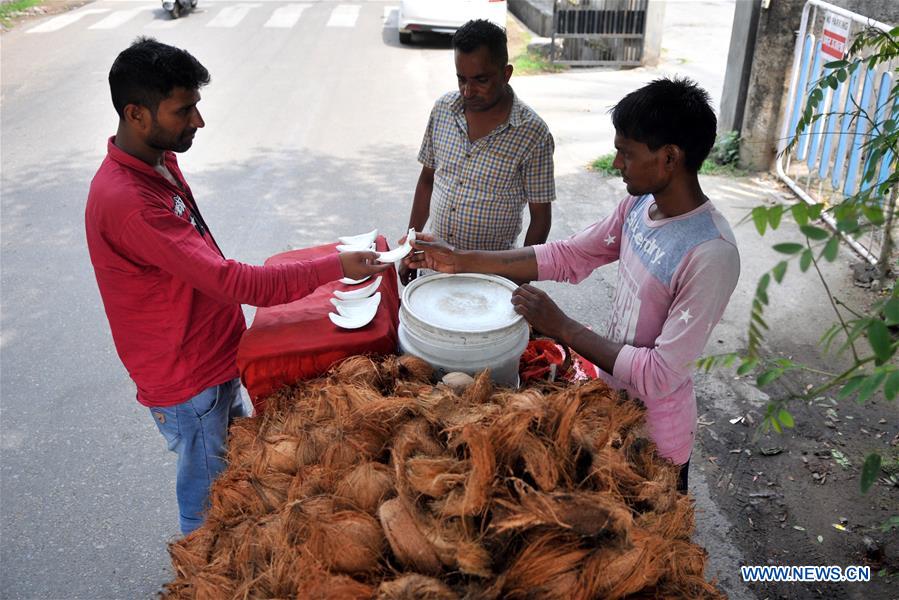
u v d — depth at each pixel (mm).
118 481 3418
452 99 2963
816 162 6172
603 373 2264
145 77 1983
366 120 8531
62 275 5238
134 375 2342
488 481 1396
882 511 3035
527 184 2957
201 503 2555
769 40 6082
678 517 1616
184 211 2260
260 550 1621
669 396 2068
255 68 10820
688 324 1842
